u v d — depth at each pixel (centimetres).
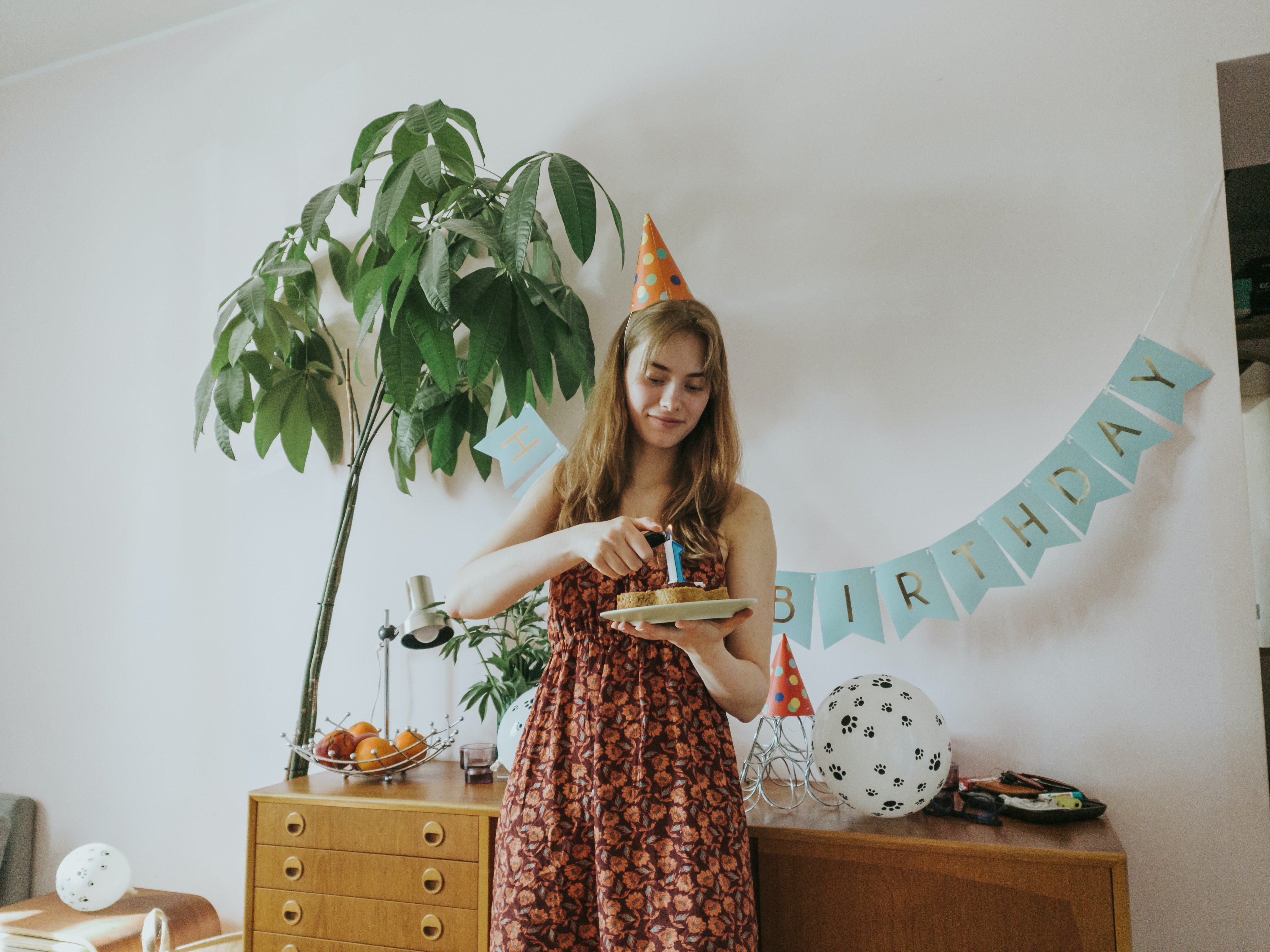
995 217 162
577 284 190
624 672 106
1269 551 232
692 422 110
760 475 171
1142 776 143
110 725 220
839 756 126
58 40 245
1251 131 172
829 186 174
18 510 238
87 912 186
